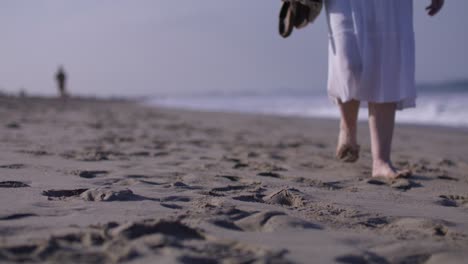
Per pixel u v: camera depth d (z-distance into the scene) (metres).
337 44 2.96
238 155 4.25
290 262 1.38
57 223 1.67
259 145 5.39
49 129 6.25
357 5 2.94
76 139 5.05
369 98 2.97
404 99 3.11
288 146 5.46
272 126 10.12
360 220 1.95
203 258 1.34
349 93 2.96
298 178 3.02
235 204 2.09
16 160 3.27
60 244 1.38
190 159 3.80
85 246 1.38
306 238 1.63
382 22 2.93
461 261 1.46
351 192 2.62
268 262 1.33
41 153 3.71
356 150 3.33
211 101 35.16
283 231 1.70
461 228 1.89
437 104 16.62
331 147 5.59
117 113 13.68
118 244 1.39
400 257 1.50
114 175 2.87
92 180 2.62
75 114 11.62
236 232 1.66
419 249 1.56
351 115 3.25
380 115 3.08
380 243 1.63
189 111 17.92
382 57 2.94
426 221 1.92
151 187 2.46
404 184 2.89
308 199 2.33
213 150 4.61
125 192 2.18
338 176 3.22
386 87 2.96
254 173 3.18
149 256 1.32
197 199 2.20
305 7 3.05
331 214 2.04
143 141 5.22
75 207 1.93
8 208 1.86
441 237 1.72
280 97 35.09
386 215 2.07
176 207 2.02
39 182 2.50
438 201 2.47
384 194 2.60
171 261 1.29
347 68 2.92
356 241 1.64
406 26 3.00
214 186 2.59
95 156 3.69
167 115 13.88
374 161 3.16
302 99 29.48
